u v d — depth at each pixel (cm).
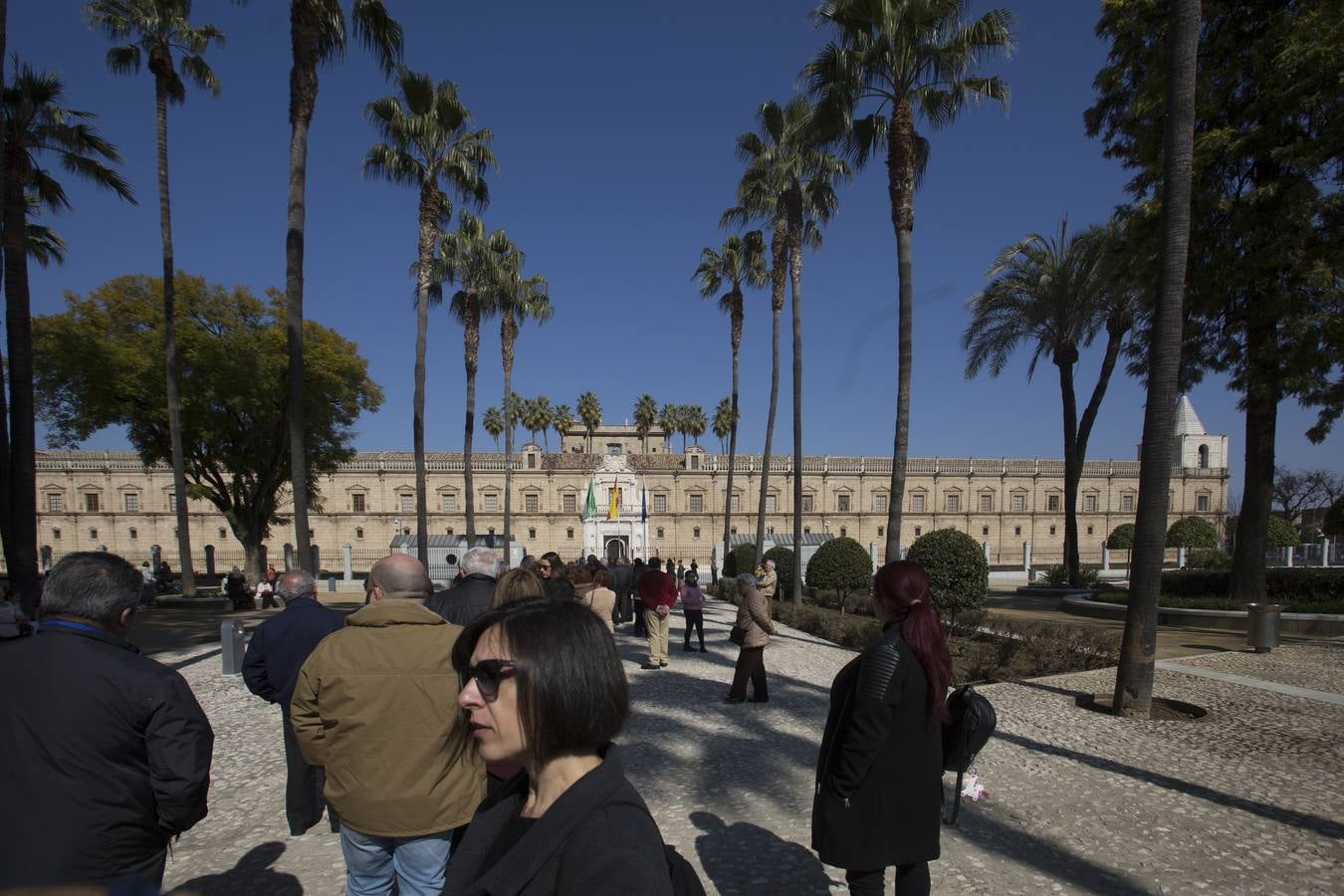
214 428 3225
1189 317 1670
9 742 228
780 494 6431
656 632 1215
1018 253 2534
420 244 2014
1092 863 451
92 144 1833
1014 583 3888
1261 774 616
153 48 2289
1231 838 486
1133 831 498
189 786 254
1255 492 1670
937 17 1352
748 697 958
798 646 1473
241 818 559
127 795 242
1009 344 2655
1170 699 893
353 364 3625
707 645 1506
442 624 314
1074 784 589
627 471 6078
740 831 511
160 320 3091
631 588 1917
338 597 3450
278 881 452
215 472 3591
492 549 623
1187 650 1266
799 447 2297
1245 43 1529
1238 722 785
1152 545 813
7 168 1365
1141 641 816
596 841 127
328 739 291
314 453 3738
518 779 168
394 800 281
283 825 543
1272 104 1428
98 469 5828
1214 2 1532
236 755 741
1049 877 433
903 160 1428
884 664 309
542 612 153
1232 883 425
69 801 229
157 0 2248
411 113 1970
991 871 440
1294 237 1426
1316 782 596
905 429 1431
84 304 3022
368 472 6122
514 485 6209
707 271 3541
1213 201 1523
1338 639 1388
